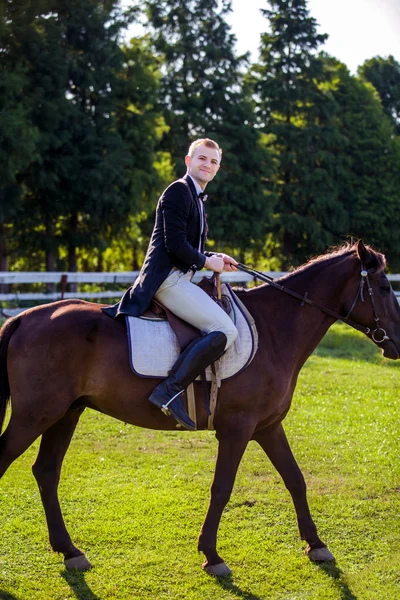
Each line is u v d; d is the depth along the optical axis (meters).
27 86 18.69
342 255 4.16
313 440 6.38
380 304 4.04
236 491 5.04
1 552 3.99
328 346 12.33
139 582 3.66
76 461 5.71
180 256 3.70
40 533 4.24
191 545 4.11
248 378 3.79
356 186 30.41
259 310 4.04
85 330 3.70
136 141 22.00
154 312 3.87
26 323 3.76
